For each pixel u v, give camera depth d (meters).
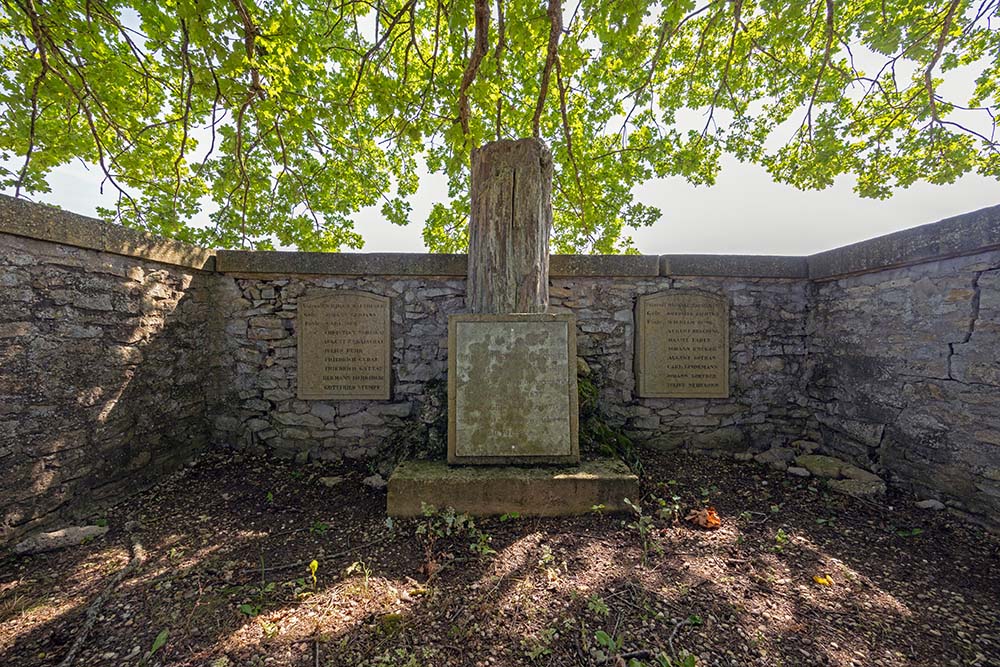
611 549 2.27
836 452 3.66
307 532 2.57
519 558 2.18
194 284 3.71
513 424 2.99
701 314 3.96
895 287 3.15
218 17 2.73
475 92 2.91
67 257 2.61
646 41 3.85
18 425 2.35
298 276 3.91
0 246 2.25
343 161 5.54
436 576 2.06
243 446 3.94
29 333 2.40
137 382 3.13
